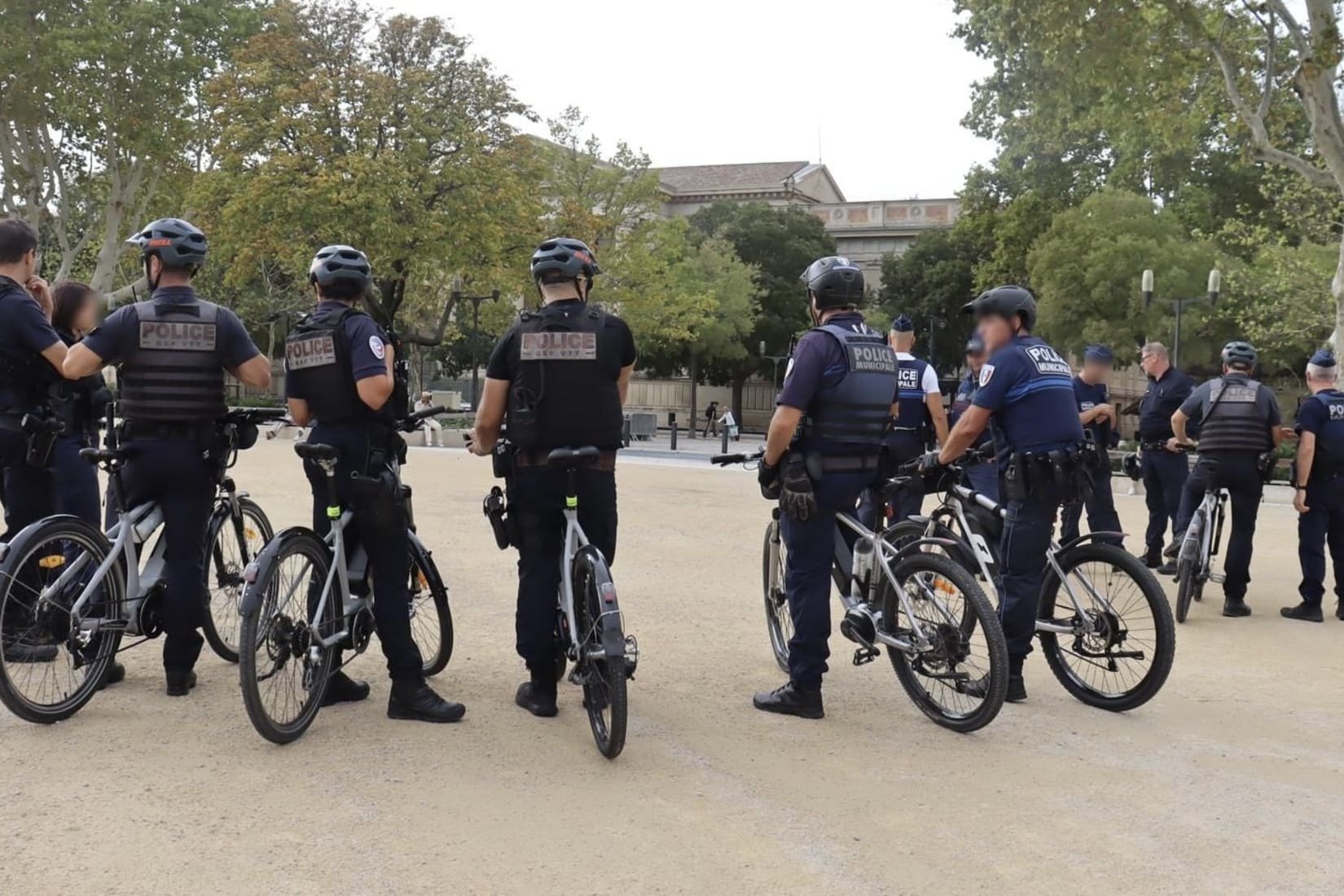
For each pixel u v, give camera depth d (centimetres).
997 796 385
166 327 446
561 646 447
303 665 426
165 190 2928
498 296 2858
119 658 527
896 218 6047
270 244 2362
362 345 425
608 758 402
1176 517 880
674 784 385
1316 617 731
